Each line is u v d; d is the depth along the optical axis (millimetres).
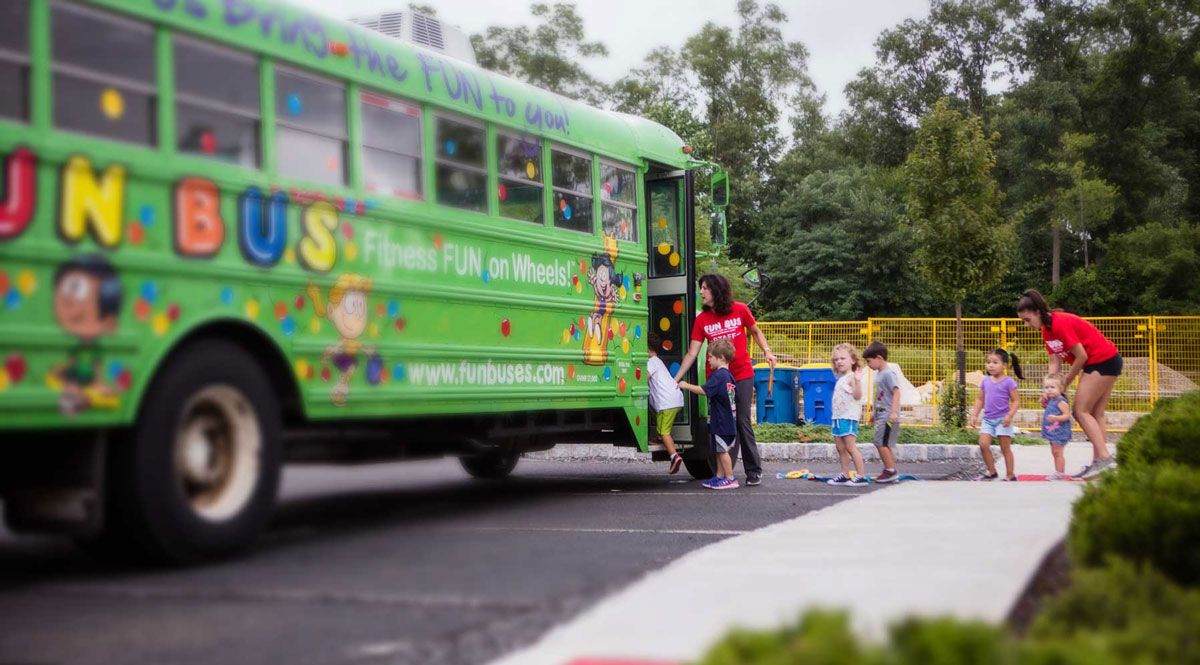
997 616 4285
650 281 12594
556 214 10297
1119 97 66500
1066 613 4090
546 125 10188
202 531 6211
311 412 7176
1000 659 2713
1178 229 59875
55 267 5500
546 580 5793
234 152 6754
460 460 12797
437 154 8641
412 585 5637
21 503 5887
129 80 6074
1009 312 59688
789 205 63844
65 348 5516
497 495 10867
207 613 4957
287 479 13117
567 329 10305
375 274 7836
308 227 7227
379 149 8023
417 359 8219
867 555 5914
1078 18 67312
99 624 4734
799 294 60469
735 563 5711
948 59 71812
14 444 5832
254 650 4293
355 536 7582
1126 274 59500
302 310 7129
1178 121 68125
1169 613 4148
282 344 6949
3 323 5246
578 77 60812
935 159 21156
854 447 12273
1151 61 65625
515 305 9484
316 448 7730
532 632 4590
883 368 12273
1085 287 57938
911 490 9531
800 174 68625
